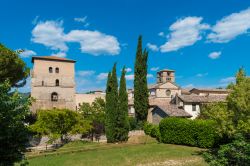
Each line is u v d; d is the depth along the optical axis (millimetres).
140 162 32281
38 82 86750
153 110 69312
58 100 88125
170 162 31516
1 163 11781
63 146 52625
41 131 49938
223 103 32562
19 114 12242
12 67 48062
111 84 55656
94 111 70438
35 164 33312
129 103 90750
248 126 26766
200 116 55500
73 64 90750
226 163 16656
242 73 30938
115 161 33562
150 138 55812
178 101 72625
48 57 88688
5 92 12312
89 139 59281
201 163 29766
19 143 12258
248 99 28641
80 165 32062
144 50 66062
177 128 47031
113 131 54438
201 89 105125
